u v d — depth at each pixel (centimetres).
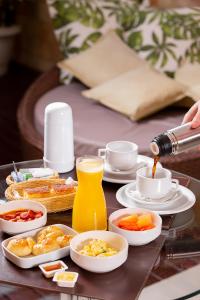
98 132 329
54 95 380
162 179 216
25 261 186
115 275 185
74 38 407
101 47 395
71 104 367
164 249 199
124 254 186
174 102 358
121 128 336
